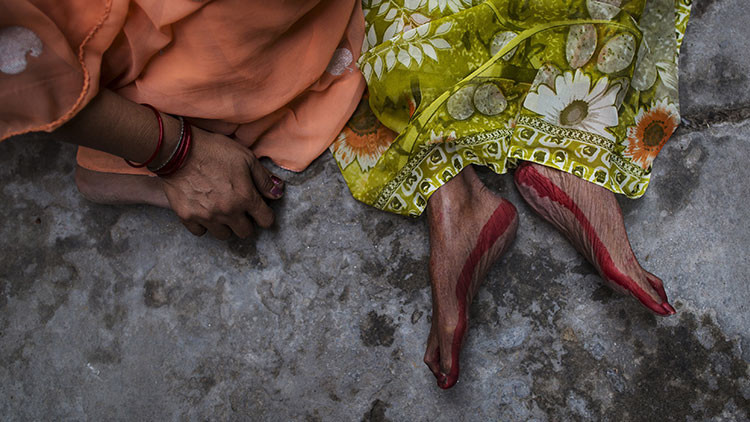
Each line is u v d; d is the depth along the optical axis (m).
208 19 0.97
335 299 1.37
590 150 1.15
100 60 0.93
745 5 1.40
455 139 1.15
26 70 0.83
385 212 1.38
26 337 1.42
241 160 1.17
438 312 1.18
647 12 1.18
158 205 1.35
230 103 1.12
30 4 0.79
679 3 1.23
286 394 1.35
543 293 1.33
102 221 1.44
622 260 1.17
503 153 1.20
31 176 1.47
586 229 1.19
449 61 1.11
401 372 1.33
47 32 0.82
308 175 1.41
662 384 1.28
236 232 1.28
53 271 1.43
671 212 1.33
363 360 1.34
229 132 1.24
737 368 1.27
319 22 1.11
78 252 1.44
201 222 1.21
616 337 1.30
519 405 1.30
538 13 1.07
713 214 1.32
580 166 1.16
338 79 1.24
